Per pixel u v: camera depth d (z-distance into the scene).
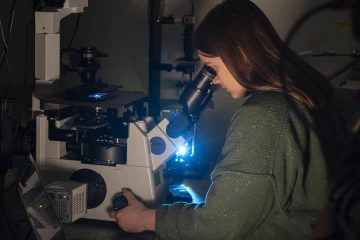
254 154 1.20
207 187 2.19
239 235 1.25
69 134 1.74
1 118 2.09
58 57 1.90
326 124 1.21
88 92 1.86
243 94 1.40
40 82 1.90
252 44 1.27
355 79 2.37
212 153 2.77
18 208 1.81
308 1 2.62
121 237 1.62
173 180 2.17
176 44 2.73
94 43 2.82
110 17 2.79
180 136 1.72
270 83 1.26
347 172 0.77
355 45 2.59
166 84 2.78
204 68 1.66
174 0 2.67
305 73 1.29
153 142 1.72
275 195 1.21
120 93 1.95
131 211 1.57
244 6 1.32
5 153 2.09
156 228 1.40
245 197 1.21
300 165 1.21
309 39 2.64
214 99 2.76
